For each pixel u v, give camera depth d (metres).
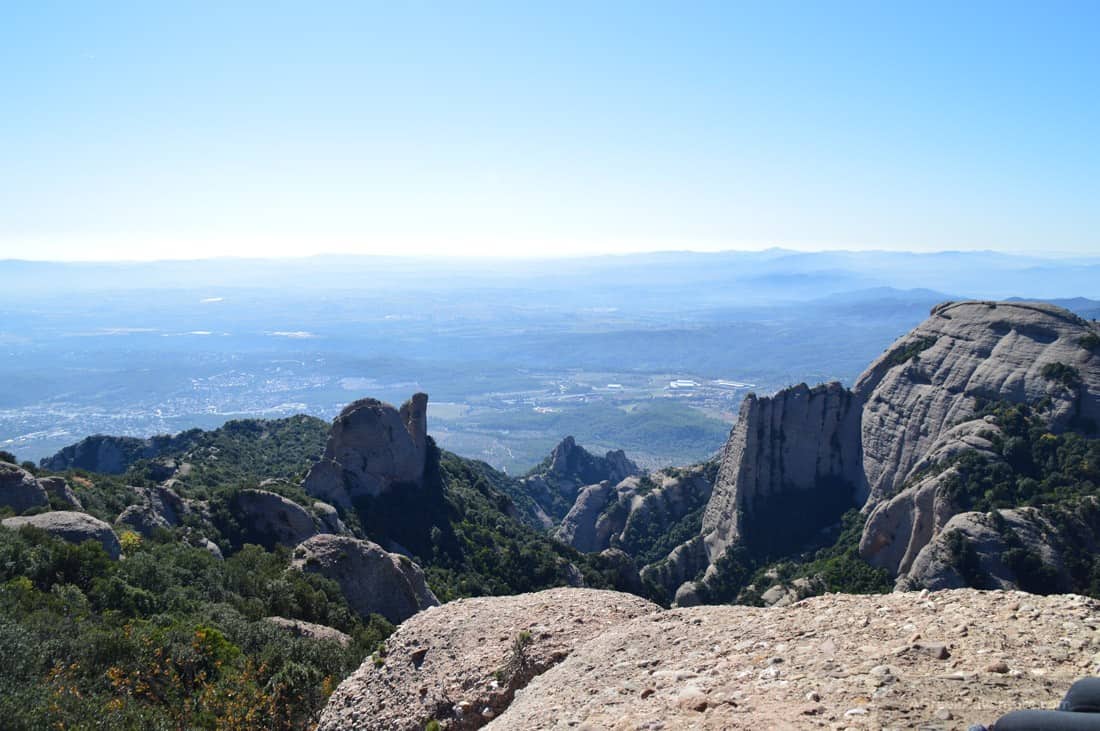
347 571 42.84
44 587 29.22
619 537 104.62
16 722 16.44
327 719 17.39
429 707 15.71
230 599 34.38
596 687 12.65
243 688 22.31
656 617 15.37
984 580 52.19
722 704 10.29
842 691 9.77
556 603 18.03
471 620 18.05
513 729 12.04
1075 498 54.69
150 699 21.25
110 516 49.28
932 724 8.48
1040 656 10.05
